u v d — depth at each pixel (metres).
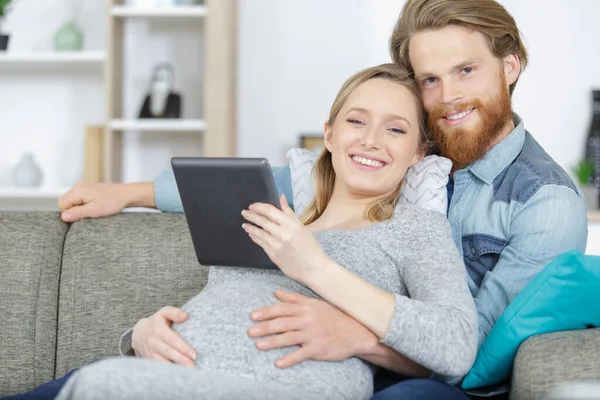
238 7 3.85
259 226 1.37
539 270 1.54
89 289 1.77
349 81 1.63
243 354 1.30
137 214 1.88
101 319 1.75
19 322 1.74
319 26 3.83
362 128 1.58
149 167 3.92
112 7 3.63
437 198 1.63
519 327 1.36
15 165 3.96
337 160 1.60
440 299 1.34
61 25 3.95
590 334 1.29
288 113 3.86
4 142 3.98
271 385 1.21
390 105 1.57
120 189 1.91
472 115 1.68
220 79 3.59
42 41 3.96
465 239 1.69
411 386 1.27
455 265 1.42
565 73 3.75
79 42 3.78
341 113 1.61
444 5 1.67
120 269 1.78
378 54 3.81
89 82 3.96
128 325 1.75
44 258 1.78
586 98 3.74
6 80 3.98
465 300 1.35
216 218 1.40
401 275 1.47
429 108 1.70
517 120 1.77
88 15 3.95
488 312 1.52
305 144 3.71
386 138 1.57
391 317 1.30
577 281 1.33
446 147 1.70
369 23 3.82
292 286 1.44
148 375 1.10
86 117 3.97
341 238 1.51
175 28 3.89
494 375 1.41
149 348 1.37
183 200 1.41
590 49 3.74
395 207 1.59
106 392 1.07
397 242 1.49
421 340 1.29
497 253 1.63
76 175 3.97
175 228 1.83
